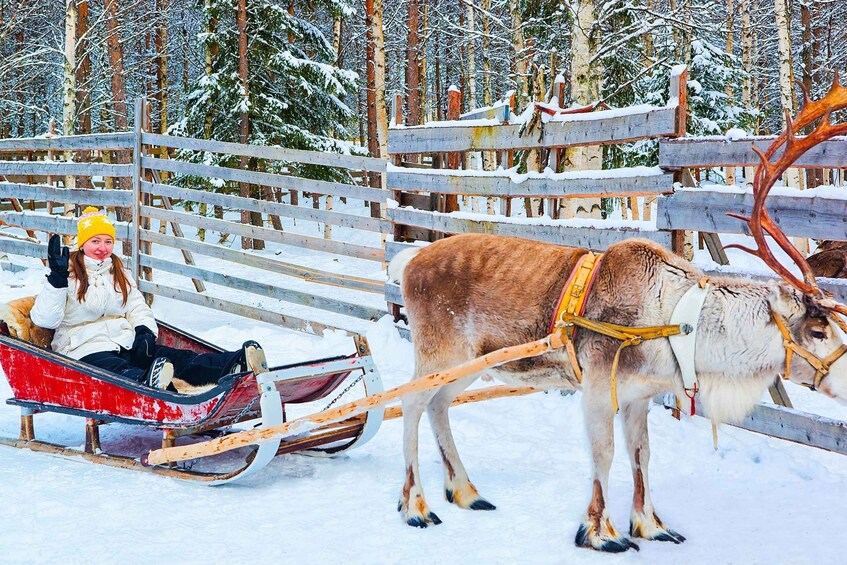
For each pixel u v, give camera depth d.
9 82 26.59
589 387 3.88
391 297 8.48
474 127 7.42
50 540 3.78
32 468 4.88
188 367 5.18
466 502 4.43
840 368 3.58
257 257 9.70
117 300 5.49
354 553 3.79
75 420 6.14
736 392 3.79
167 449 4.64
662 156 5.78
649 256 3.88
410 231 8.55
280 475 4.92
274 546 3.84
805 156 5.20
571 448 5.49
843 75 25.08
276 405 4.49
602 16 11.03
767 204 5.28
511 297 4.16
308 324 9.21
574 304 3.91
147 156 10.81
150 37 31.70
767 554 3.82
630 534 4.04
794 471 4.95
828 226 4.98
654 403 6.25
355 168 8.88
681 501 4.56
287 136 18.39
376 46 18.25
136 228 10.86
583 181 6.40
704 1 13.51
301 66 18.48
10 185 12.98
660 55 15.51
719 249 5.81
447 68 32.78
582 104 10.93
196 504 4.36
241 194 18.06
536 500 4.52
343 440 5.34
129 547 3.74
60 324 5.40
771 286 3.65
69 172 11.90
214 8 18.00
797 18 27.39
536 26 14.51
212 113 18.62
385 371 7.51
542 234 6.80
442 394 4.57
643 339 3.75
